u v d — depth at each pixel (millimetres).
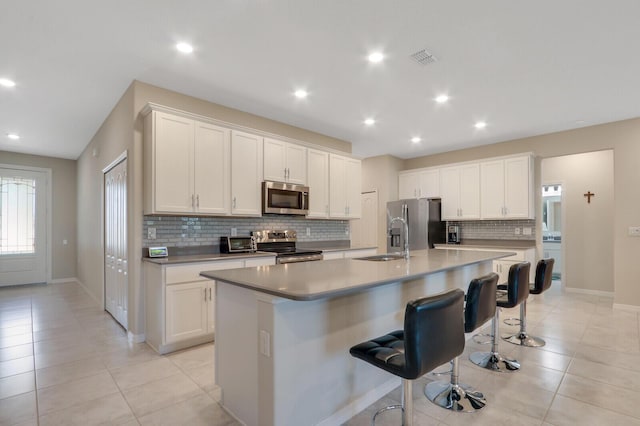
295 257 4023
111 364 2730
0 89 3445
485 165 5480
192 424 1925
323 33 2463
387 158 6461
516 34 2465
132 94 3283
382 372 2250
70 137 5270
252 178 3898
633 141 4352
